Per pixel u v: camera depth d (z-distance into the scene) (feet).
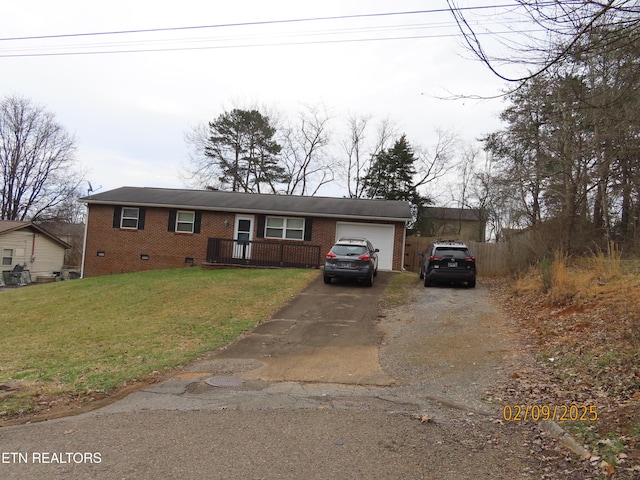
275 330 32.86
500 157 96.02
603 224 64.03
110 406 18.58
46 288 58.29
